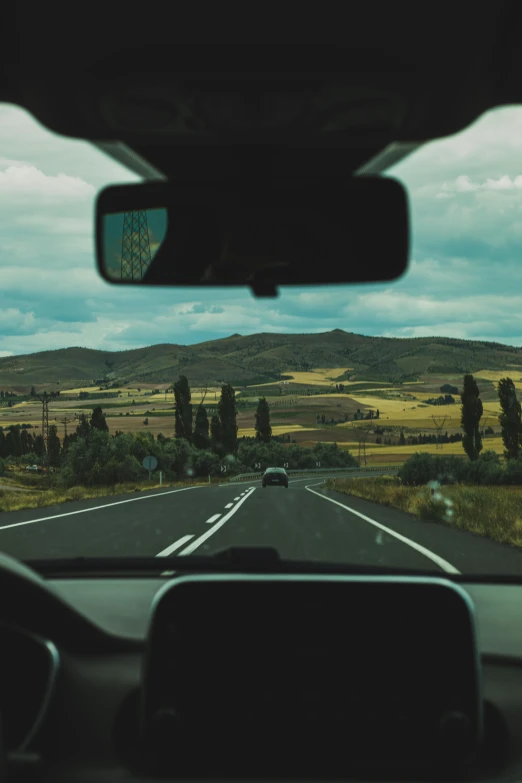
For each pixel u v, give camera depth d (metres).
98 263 2.73
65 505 25.88
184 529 16.14
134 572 4.84
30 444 195.62
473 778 2.57
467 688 2.61
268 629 2.67
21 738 2.74
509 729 2.89
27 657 2.85
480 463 55.19
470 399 101.12
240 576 2.69
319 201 2.65
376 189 2.62
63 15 2.17
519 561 10.99
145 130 2.69
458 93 2.51
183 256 2.71
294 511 22.33
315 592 2.65
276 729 2.65
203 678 2.66
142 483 54.56
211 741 2.66
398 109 2.56
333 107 2.54
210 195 2.66
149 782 2.48
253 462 121.56
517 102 2.75
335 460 143.62
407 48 2.30
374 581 2.63
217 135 2.71
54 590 3.25
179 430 114.44
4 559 3.06
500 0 2.13
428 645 2.64
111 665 3.38
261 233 2.66
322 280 2.71
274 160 2.93
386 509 23.66
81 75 2.38
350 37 2.24
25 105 2.62
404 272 2.65
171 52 2.28
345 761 2.62
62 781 2.48
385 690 2.64
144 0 2.10
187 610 2.68
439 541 13.77
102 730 2.79
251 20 2.17
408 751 2.63
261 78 2.37
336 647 2.66
